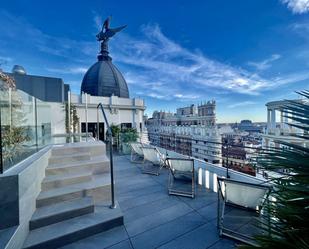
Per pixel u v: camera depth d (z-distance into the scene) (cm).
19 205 181
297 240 83
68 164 331
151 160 502
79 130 1450
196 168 402
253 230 210
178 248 204
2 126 206
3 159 205
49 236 202
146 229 238
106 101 1789
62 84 941
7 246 152
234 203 245
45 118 420
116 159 659
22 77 827
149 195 342
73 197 268
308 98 107
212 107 4131
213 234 227
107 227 235
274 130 609
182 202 313
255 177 277
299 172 88
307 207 77
